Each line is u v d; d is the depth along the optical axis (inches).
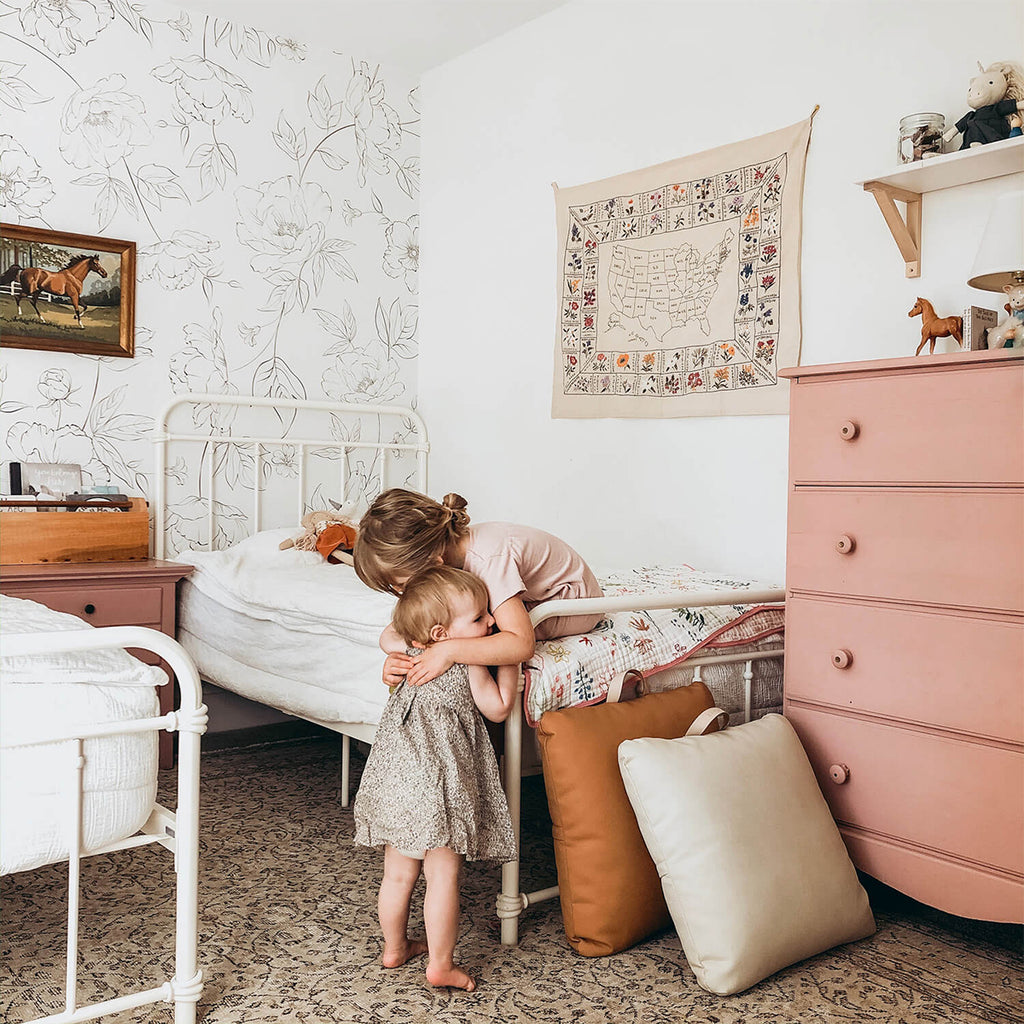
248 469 134.6
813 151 100.8
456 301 145.2
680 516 114.3
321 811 102.3
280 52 136.0
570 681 73.7
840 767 75.5
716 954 64.0
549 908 78.8
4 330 114.0
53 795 54.4
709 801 66.7
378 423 147.1
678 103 113.9
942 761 69.8
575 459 126.9
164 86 126.0
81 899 79.0
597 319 123.0
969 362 67.7
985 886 67.7
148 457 125.8
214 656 111.7
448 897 64.4
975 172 85.4
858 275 97.2
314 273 140.5
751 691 88.4
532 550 73.9
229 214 132.0
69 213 118.9
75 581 107.3
